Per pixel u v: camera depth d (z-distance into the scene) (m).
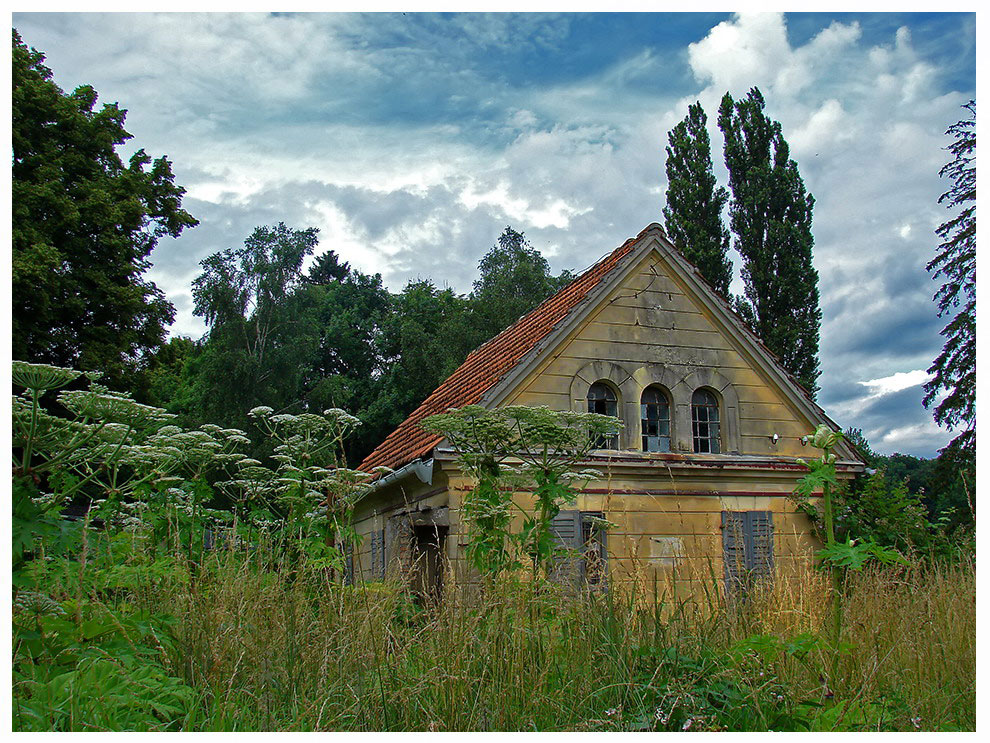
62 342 23.11
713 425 14.52
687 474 13.71
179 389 46.50
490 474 8.02
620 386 13.98
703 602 6.73
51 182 23.11
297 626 5.71
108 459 6.19
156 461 7.82
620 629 5.63
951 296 24.05
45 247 21.33
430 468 12.27
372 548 14.30
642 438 13.93
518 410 7.96
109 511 7.20
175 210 27.77
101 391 6.22
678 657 5.40
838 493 14.29
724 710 5.02
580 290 15.01
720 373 14.59
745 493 14.01
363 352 48.66
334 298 53.00
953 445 23.31
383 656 5.29
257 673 5.12
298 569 6.95
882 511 13.98
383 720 4.80
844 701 5.09
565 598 6.00
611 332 14.10
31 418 5.19
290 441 9.22
